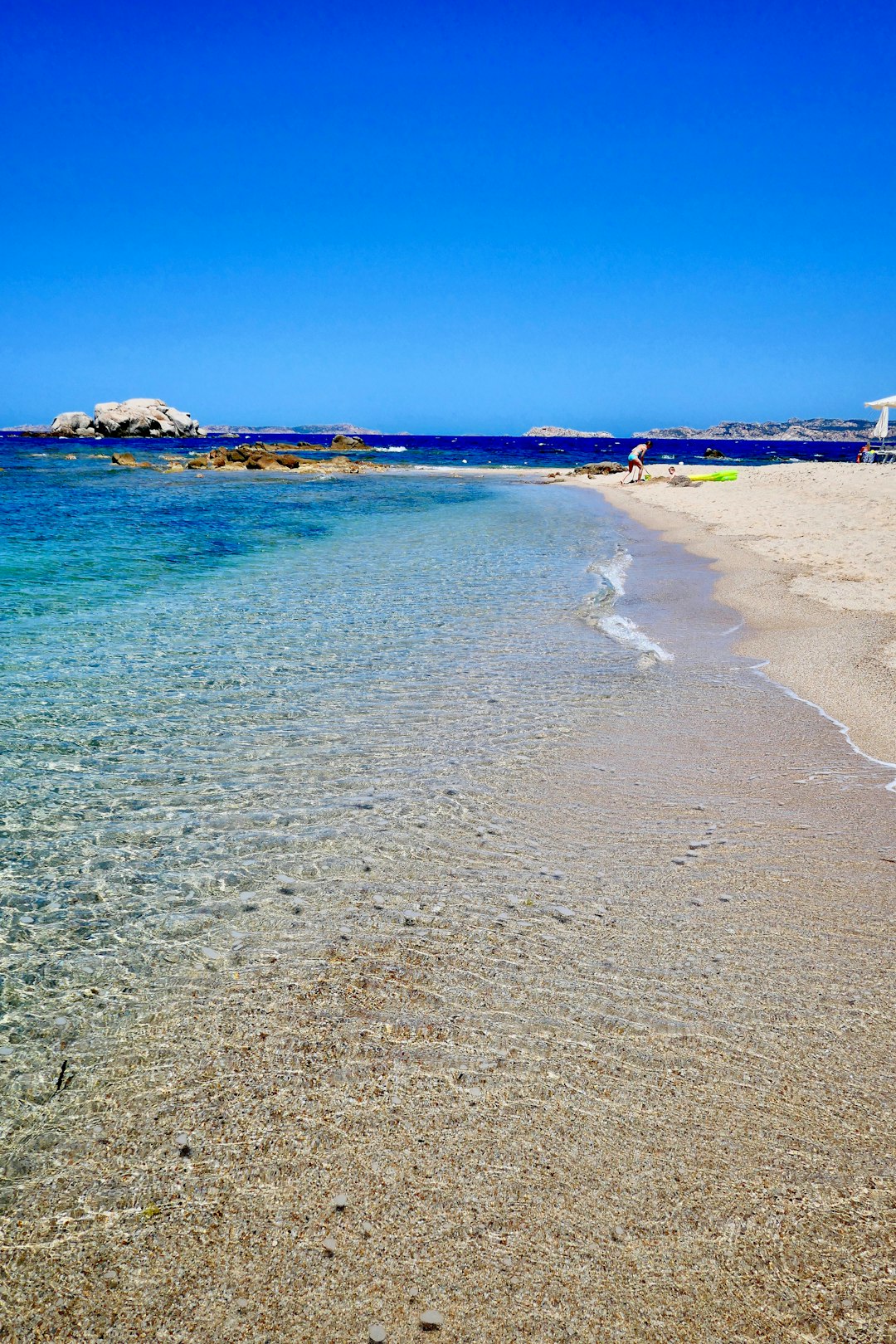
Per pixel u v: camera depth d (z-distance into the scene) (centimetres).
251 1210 222
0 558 1442
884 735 586
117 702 662
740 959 333
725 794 495
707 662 789
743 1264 206
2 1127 250
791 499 2366
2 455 5834
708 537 1750
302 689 704
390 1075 271
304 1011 303
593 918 364
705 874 402
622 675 748
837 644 823
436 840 439
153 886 393
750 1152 239
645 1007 304
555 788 505
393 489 3516
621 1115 253
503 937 350
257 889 391
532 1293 199
